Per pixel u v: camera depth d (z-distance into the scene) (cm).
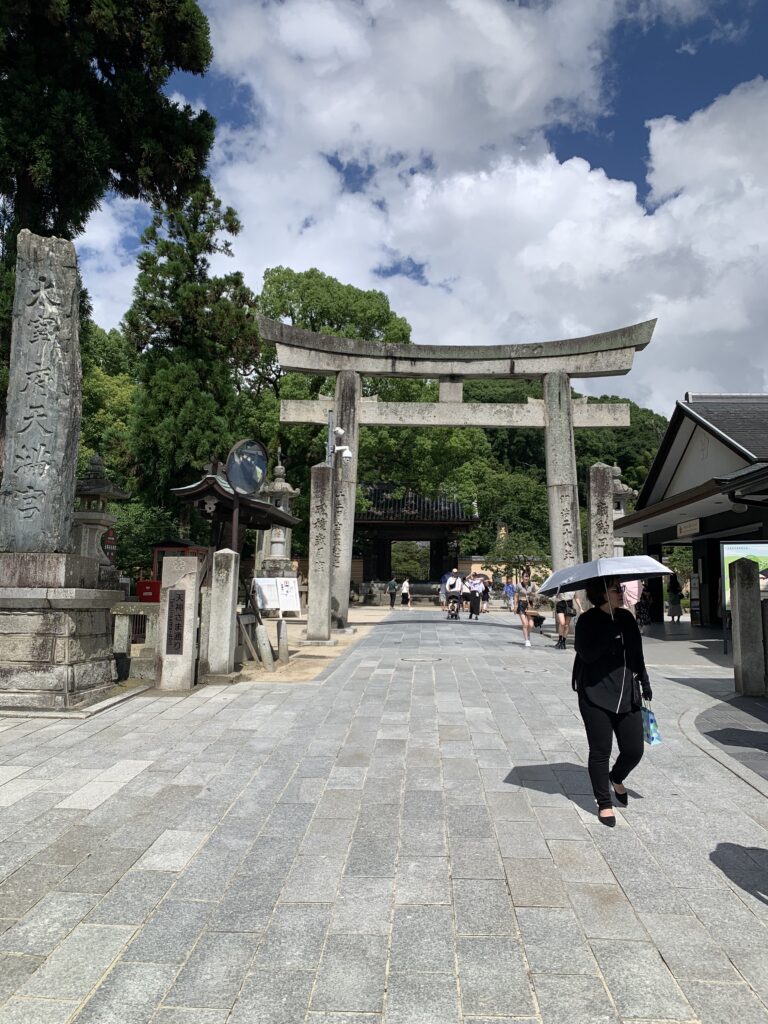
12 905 344
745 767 566
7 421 854
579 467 4906
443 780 539
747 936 313
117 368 3516
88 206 1427
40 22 1354
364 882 368
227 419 2600
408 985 277
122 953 301
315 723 730
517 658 1279
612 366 1766
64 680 787
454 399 1855
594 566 482
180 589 934
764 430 1706
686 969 287
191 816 462
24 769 566
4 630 795
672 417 2020
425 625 2125
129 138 1505
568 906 341
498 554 3612
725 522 1855
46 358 849
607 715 464
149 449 2545
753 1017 257
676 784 530
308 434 2953
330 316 2922
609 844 417
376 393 3066
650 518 1995
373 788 520
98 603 854
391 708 807
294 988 276
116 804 484
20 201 1361
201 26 1484
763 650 902
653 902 345
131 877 374
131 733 687
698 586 2227
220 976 284
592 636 470
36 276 854
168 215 2572
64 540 852
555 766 578
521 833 434
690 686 977
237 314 2597
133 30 1412
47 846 414
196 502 1171
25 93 1297
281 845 416
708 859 396
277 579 1235
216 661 993
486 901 346
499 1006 264
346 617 1861
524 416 1814
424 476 3312
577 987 275
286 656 1202
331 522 1570
